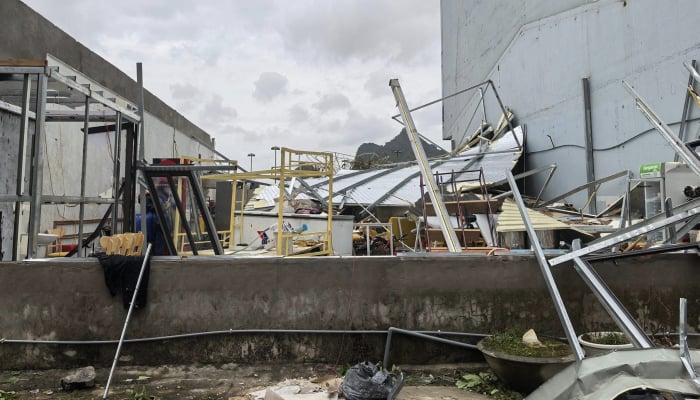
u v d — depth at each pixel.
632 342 2.77
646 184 6.69
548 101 14.84
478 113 21.67
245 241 11.44
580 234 7.31
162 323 4.24
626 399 1.91
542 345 3.75
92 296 4.21
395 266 4.36
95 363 4.17
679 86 9.24
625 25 11.09
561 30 14.04
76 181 11.70
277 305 4.31
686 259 4.36
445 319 4.32
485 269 4.35
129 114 6.57
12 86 5.95
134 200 6.31
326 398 3.46
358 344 4.30
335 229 10.27
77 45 11.93
